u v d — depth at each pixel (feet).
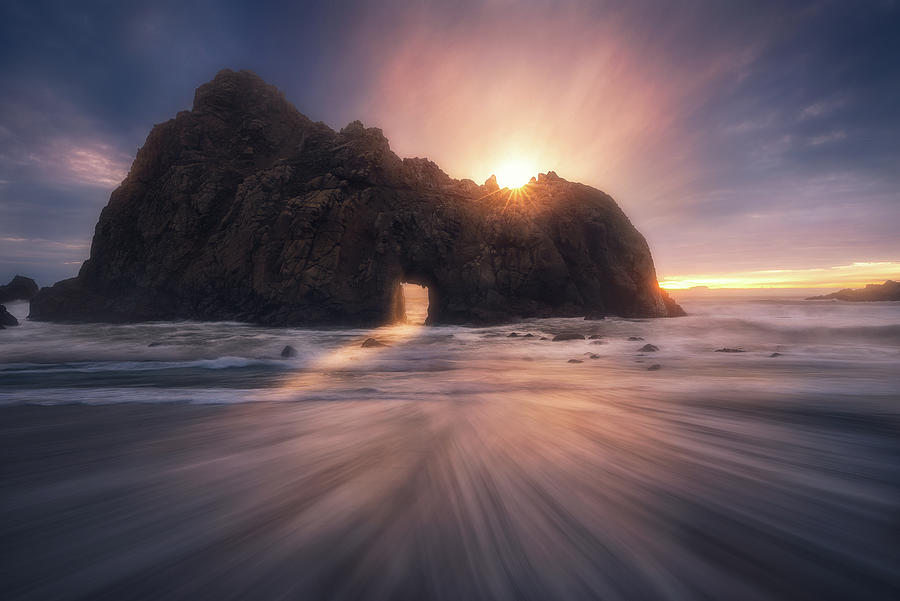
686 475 11.16
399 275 103.50
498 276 105.19
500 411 19.45
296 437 14.94
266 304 96.84
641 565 6.76
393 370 42.06
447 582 6.27
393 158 114.21
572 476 10.96
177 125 117.19
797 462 12.34
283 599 5.90
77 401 22.84
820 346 60.59
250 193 103.71
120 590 6.19
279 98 128.77
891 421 17.57
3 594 6.07
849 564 6.91
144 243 108.68
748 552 7.22
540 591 6.05
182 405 21.42
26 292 152.25
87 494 9.85
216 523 8.31
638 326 89.04
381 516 8.57
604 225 114.11
